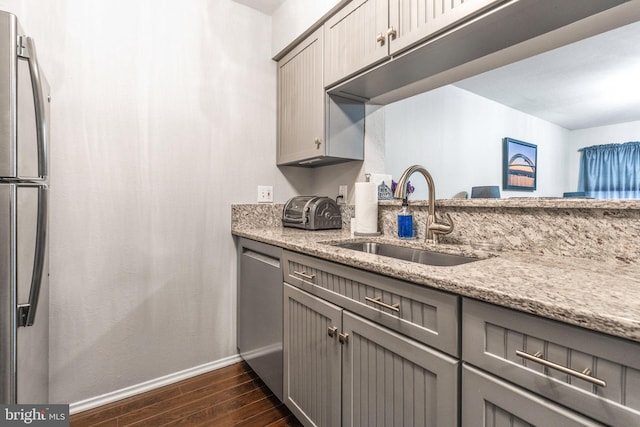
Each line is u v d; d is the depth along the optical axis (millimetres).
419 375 844
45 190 1011
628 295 617
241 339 1955
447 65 1399
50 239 1460
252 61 2053
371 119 1938
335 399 1162
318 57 1762
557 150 1927
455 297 749
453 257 1221
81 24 1515
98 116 1562
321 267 1228
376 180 1833
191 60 1826
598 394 533
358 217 1700
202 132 1871
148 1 1692
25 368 968
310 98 1831
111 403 1605
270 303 1610
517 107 2068
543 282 717
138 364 1701
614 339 514
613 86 1714
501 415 666
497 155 2121
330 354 1183
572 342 561
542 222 1104
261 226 2088
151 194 1717
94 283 1575
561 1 959
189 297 1849
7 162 861
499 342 668
